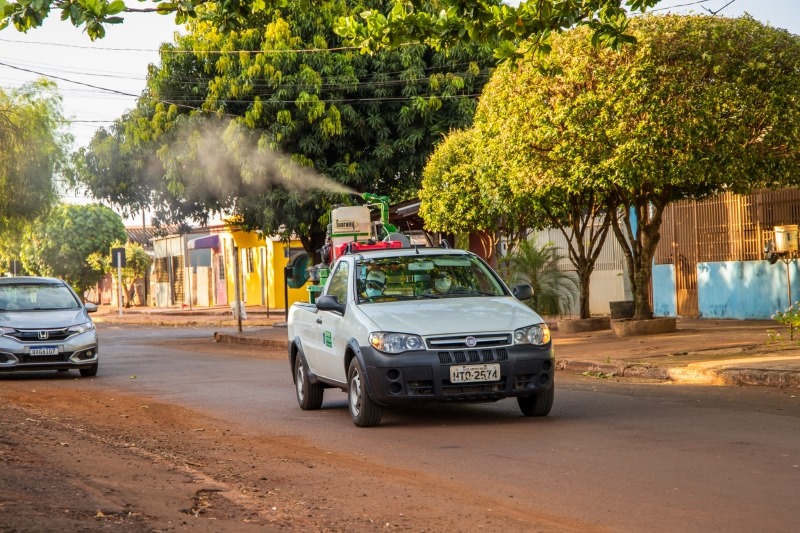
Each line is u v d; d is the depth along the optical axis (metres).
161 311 53.12
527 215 25.34
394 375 10.11
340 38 29.11
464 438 9.66
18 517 5.71
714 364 14.41
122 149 29.47
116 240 63.78
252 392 14.81
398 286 11.38
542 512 6.50
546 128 18.47
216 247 56.00
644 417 10.45
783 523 5.95
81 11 10.55
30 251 63.22
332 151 29.23
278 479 7.77
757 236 24.27
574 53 18.30
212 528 5.93
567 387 14.08
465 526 6.14
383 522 6.26
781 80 18.06
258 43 28.94
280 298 50.84
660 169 17.86
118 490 6.84
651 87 17.70
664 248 27.16
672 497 6.73
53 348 17.84
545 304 26.27
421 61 28.67
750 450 8.26
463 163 24.97
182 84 29.56
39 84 36.56
